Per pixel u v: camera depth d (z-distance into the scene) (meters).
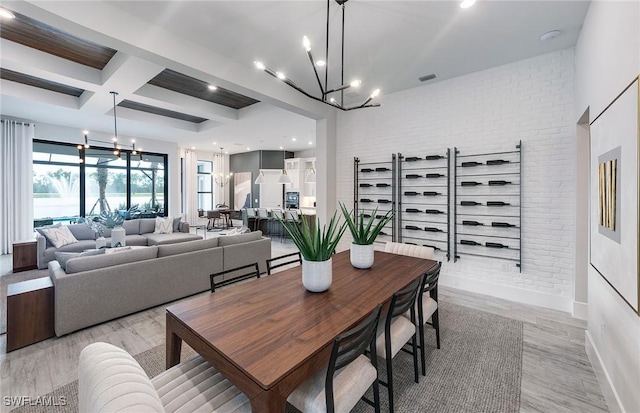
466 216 3.91
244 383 1.08
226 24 2.72
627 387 1.56
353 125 5.01
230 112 5.91
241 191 11.24
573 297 3.17
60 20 2.19
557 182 3.27
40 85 4.69
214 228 10.05
